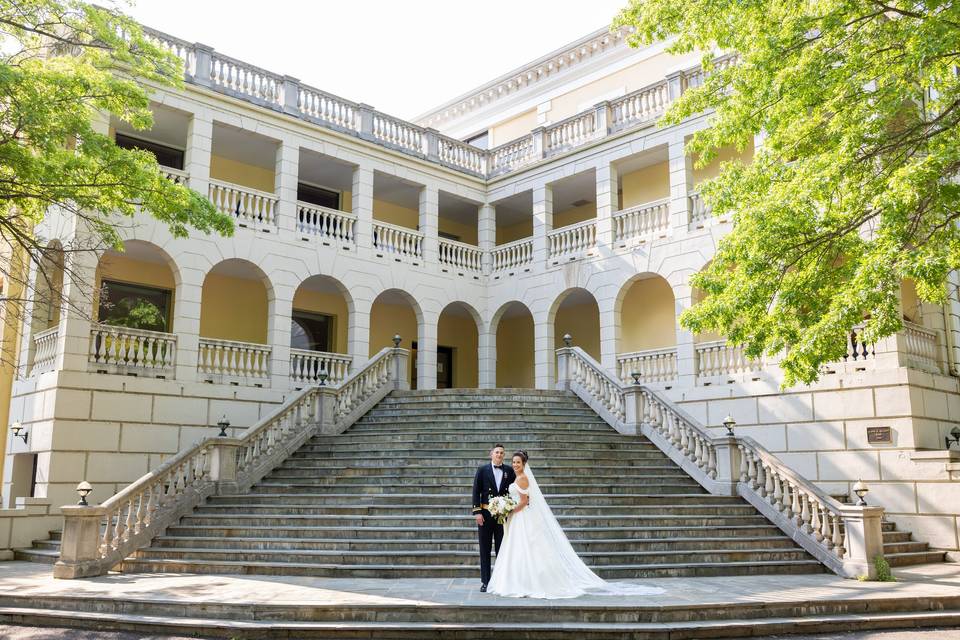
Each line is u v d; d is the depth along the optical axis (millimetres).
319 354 19859
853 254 10281
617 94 24906
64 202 13562
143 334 16734
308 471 14789
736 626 8031
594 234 21719
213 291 21453
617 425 16859
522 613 8117
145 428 16266
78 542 10719
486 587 9070
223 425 14133
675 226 19656
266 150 21234
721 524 12672
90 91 11492
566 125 22969
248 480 14320
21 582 10156
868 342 8883
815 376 10008
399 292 22766
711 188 11688
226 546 11836
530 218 27172
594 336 25234
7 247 17844
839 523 11531
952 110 9977
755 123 11000
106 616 8367
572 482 14023
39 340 16828
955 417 15562
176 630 8055
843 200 9781
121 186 11859
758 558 11688
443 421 16938
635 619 8148
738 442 13883
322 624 7922
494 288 24047
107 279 19281
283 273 19453
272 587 9508
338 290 23359
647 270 20062
